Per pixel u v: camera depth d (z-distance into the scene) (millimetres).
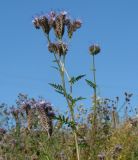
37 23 8172
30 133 11109
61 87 7430
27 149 11789
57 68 7547
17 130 12453
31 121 9320
